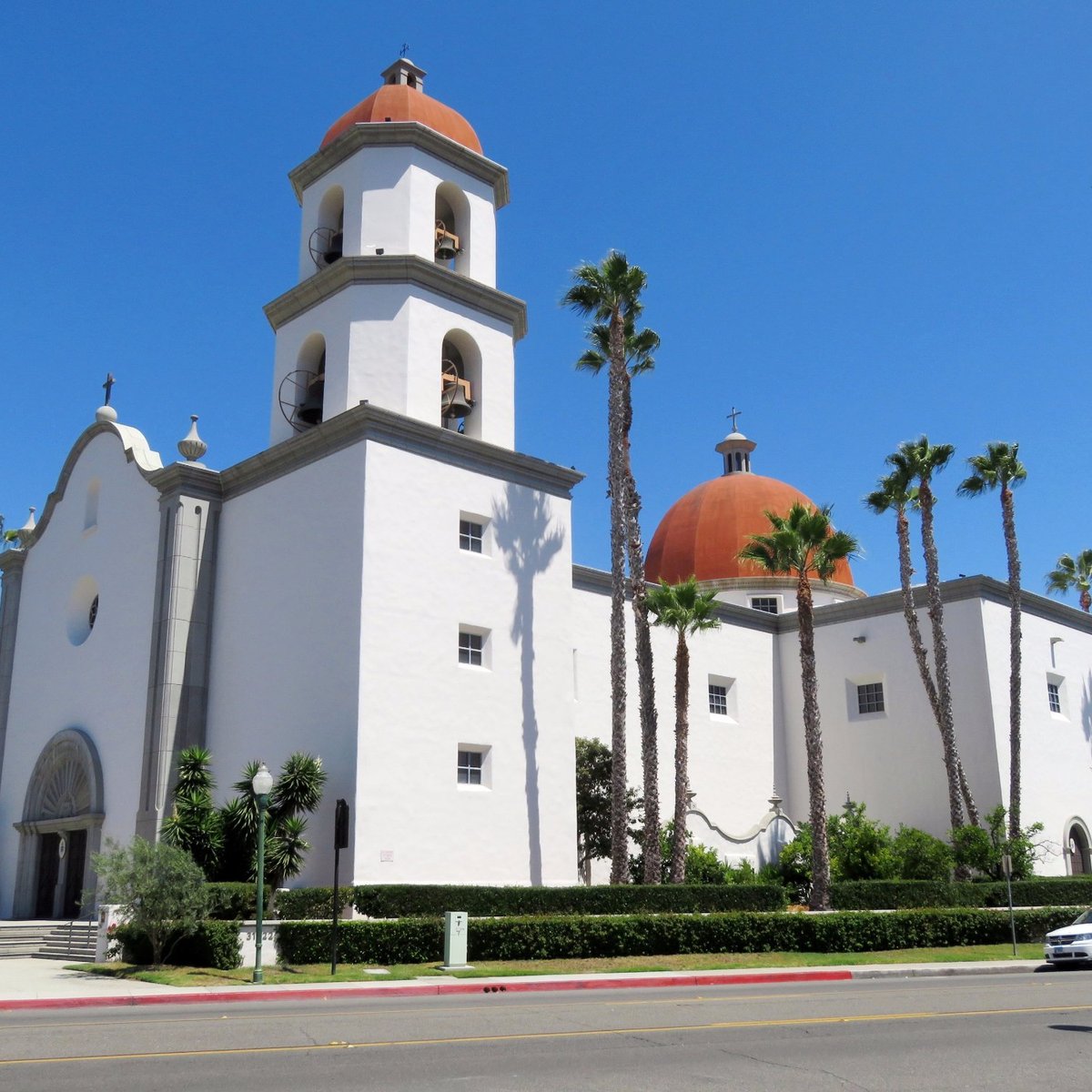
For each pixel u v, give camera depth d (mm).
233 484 28875
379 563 24609
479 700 25797
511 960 20688
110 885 19641
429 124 30188
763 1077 9016
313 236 30047
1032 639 38781
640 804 31484
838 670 40031
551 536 28688
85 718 30344
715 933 22719
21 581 35656
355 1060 9766
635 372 32375
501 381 29266
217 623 28188
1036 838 36406
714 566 47531
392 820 23438
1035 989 17234
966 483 38219
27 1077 8922
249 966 19891
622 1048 10547
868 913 24391
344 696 23828
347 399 27094
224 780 26516
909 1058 9992
